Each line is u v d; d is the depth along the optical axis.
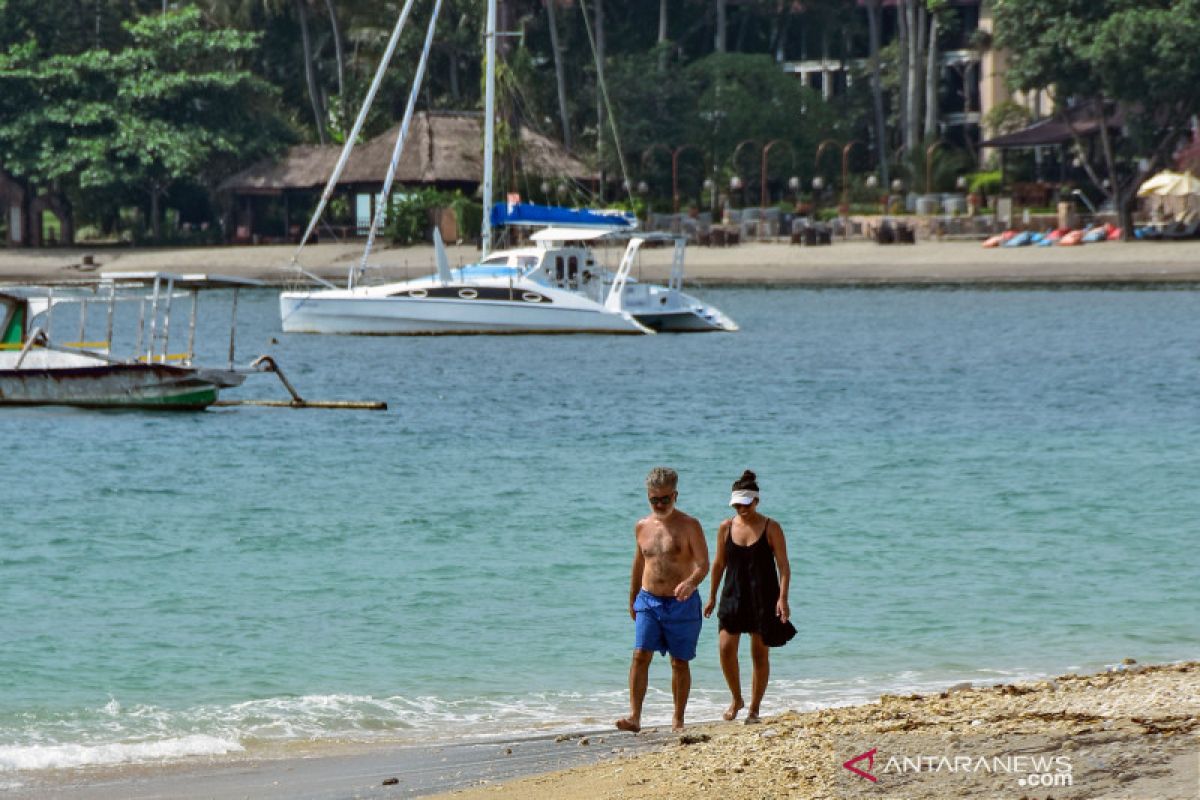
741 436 139.12
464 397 169.12
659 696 58.88
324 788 44.91
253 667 63.94
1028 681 57.34
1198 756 37.47
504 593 77.81
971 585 78.25
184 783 46.38
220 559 87.12
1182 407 158.38
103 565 85.50
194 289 156.25
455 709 57.47
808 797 37.88
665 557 48.34
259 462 123.81
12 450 129.00
